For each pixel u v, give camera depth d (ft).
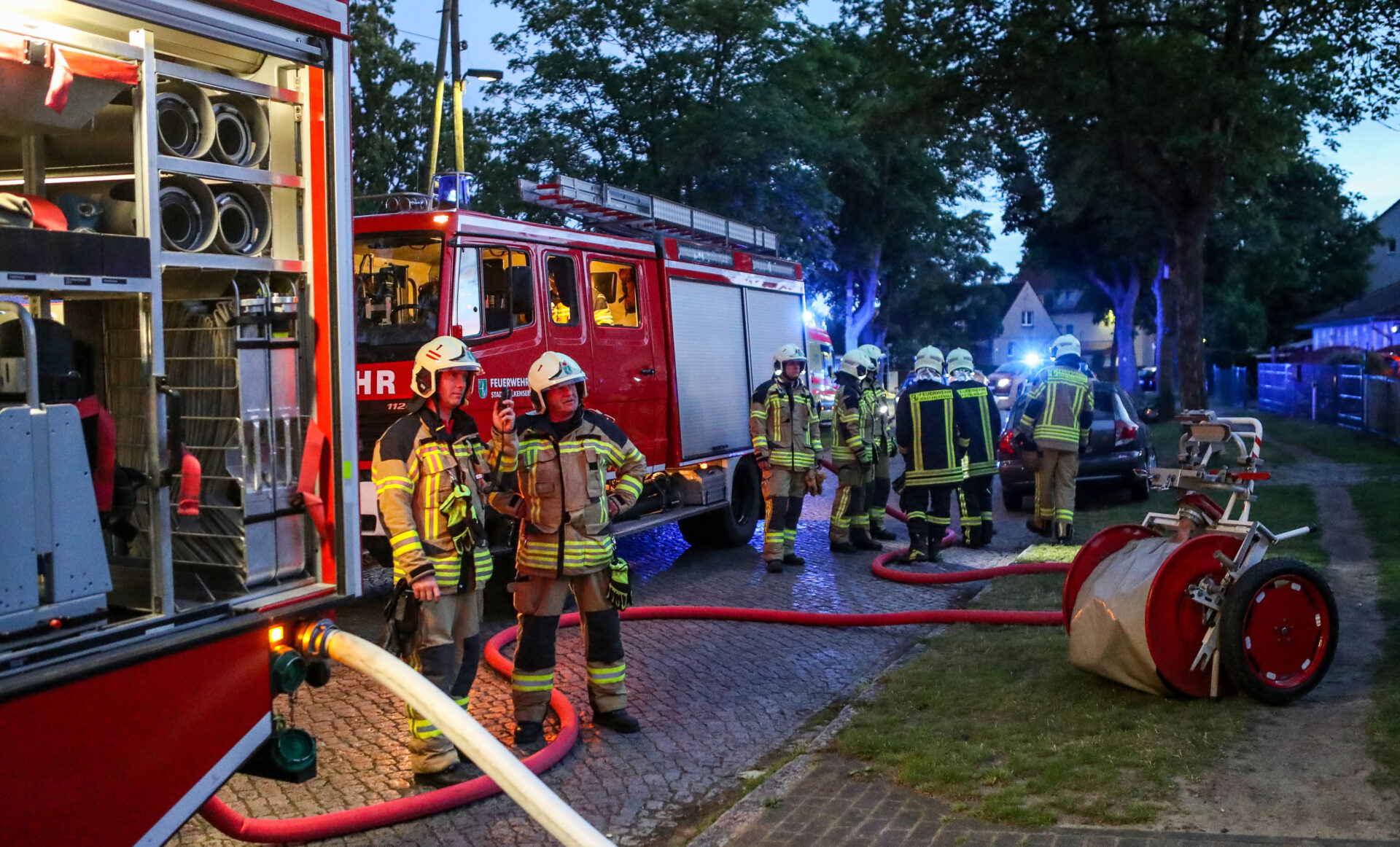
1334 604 17.58
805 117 100.53
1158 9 59.57
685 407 34.42
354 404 12.43
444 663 15.85
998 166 138.31
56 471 9.14
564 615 26.20
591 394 29.89
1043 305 309.83
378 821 14.24
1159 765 14.85
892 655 23.49
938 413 33.27
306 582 12.19
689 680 21.71
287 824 13.66
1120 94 59.88
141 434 10.71
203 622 10.57
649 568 33.99
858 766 15.99
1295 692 17.22
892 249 157.17
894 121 65.82
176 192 10.87
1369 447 62.75
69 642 9.16
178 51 11.09
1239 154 61.16
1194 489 20.21
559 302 29.25
